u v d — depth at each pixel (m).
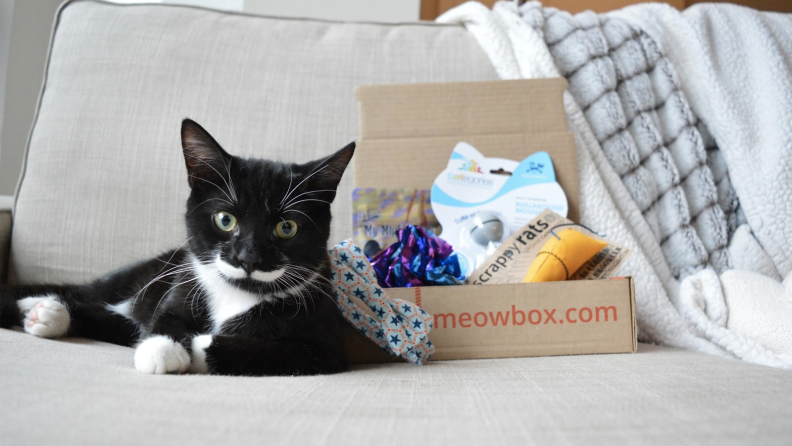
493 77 1.63
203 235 1.10
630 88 1.66
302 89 1.59
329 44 1.64
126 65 1.58
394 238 1.44
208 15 1.67
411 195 1.46
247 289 1.06
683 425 0.59
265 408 0.63
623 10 1.82
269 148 1.54
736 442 0.54
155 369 0.86
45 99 1.59
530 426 0.59
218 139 1.54
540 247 1.32
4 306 1.14
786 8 2.16
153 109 1.55
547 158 1.49
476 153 1.49
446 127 1.51
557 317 1.19
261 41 1.63
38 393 0.62
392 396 0.73
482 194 1.47
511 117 1.52
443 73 1.62
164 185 1.51
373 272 1.14
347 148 1.11
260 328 1.03
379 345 1.15
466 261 1.39
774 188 1.54
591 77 1.63
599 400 0.70
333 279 1.12
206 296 1.09
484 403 0.69
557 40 1.68
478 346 1.18
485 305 1.19
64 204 1.50
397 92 1.52
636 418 0.62
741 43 1.68
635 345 1.20
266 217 1.07
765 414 0.63
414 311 1.10
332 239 1.52
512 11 1.72
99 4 1.67
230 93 1.57
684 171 1.63
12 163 2.14
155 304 1.18
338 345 1.09
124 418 0.56
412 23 1.72
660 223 1.59
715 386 0.78
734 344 1.24
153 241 1.49
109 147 1.52
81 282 1.46
